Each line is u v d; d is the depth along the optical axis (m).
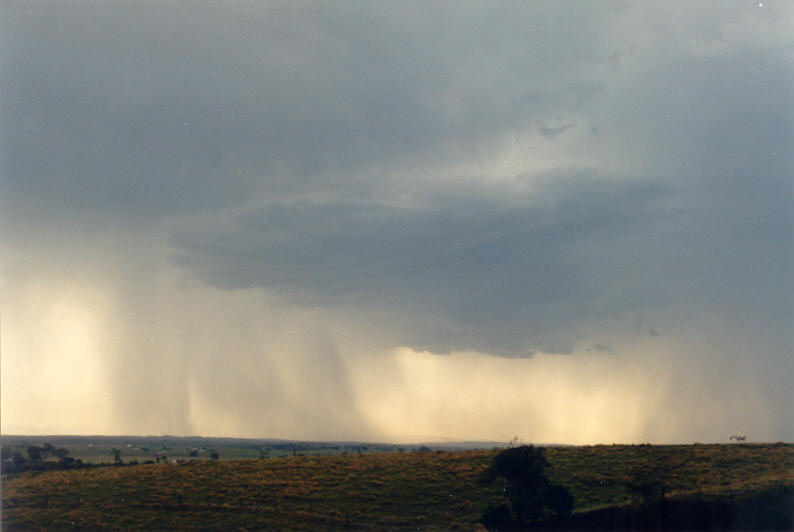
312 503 42.06
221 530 37.41
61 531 36.84
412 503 41.81
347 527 37.91
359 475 48.03
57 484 46.16
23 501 42.06
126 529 37.28
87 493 44.00
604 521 36.56
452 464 49.34
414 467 49.56
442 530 37.09
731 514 35.94
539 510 38.84
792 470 42.94
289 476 48.62
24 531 36.78
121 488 45.25
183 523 38.41
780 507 36.66
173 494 43.78
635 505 37.59
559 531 36.88
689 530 35.09
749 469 43.94
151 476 48.81
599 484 42.06
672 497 38.38
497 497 41.47
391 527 37.81
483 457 50.94
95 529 37.25
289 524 38.19
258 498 43.41
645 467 44.19
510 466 42.28
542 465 42.91
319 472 49.53
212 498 43.28
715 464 45.56
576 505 39.12
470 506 40.59
